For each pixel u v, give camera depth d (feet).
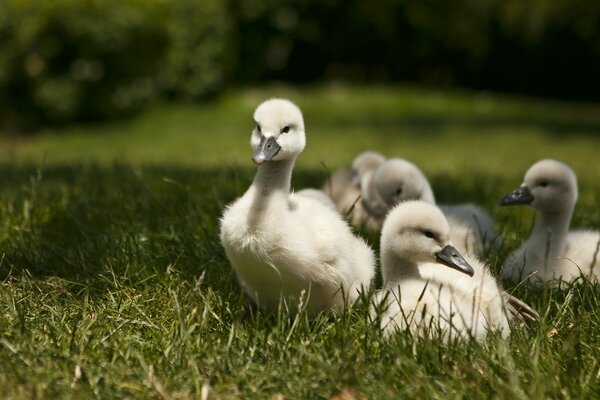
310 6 138.00
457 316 27.07
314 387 22.84
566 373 23.35
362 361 24.02
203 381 23.12
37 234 36.86
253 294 29.68
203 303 28.17
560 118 120.47
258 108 30.50
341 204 45.34
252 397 22.59
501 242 38.65
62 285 30.63
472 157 84.53
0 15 102.32
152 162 68.23
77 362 23.54
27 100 105.60
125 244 33.94
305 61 144.15
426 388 22.48
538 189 37.27
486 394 22.31
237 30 134.21
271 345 25.12
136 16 107.34
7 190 45.68
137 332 26.76
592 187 60.03
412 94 131.54
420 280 29.35
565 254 35.99
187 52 117.50
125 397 22.25
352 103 124.67
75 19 103.30
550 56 140.26
